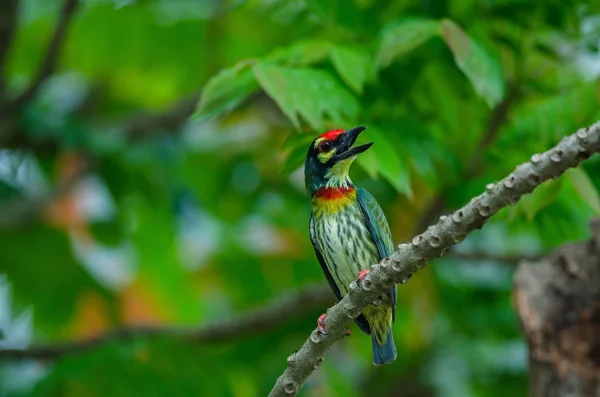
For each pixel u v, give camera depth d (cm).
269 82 853
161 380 1195
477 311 1397
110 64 1588
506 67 1038
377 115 988
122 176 1515
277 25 1341
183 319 1634
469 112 1076
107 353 1198
